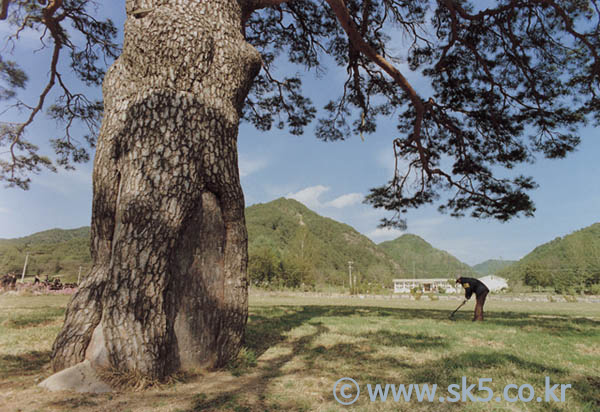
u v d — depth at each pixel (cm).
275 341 538
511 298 3453
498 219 1062
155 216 340
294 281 5006
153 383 307
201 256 381
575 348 499
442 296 3934
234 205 414
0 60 800
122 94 397
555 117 905
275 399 275
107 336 314
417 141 976
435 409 254
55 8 711
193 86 389
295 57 1102
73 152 1088
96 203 382
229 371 363
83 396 276
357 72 1035
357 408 254
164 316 333
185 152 366
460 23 892
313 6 970
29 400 264
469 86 973
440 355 436
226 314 390
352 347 488
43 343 488
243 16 541
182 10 403
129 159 359
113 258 332
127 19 412
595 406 263
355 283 5094
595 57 808
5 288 2359
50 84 877
